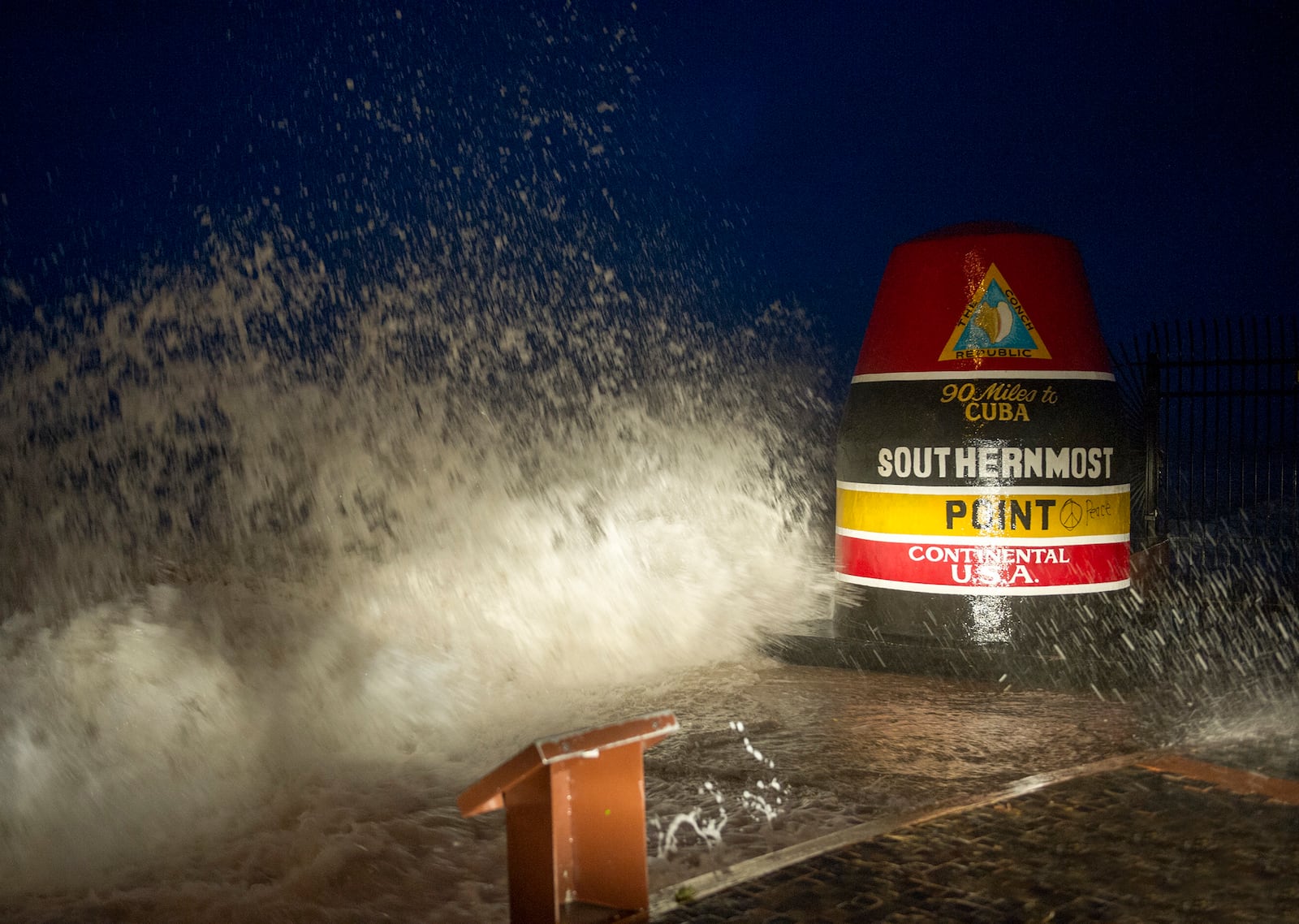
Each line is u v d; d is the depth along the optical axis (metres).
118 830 4.45
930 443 6.92
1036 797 4.30
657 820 4.34
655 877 3.79
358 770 5.17
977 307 6.89
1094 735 5.39
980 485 6.82
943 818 4.06
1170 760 4.80
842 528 7.45
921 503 6.96
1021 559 6.80
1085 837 3.85
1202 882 3.45
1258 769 4.64
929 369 6.97
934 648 6.88
